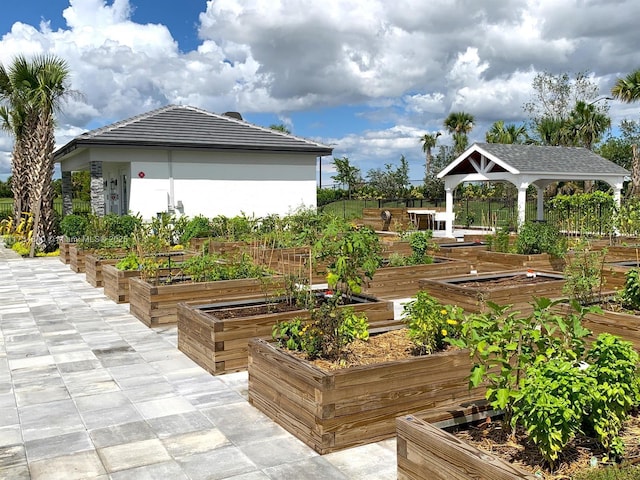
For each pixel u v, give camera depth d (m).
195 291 8.66
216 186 21.64
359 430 4.32
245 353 6.30
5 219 30.69
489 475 2.81
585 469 3.01
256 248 12.38
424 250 11.71
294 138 23.19
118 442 4.50
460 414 3.61
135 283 9.12
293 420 4.57
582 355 3.76
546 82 39.44
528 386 3.07
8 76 19.08
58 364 6.65
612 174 20.06
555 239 12.40
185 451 4.32
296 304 7.11
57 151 22.78
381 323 5.82
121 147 19.80
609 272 9.32
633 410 3.70
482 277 9.43
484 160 19.84
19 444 4.50
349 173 41.75
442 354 4.64
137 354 7.03
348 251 6.32
